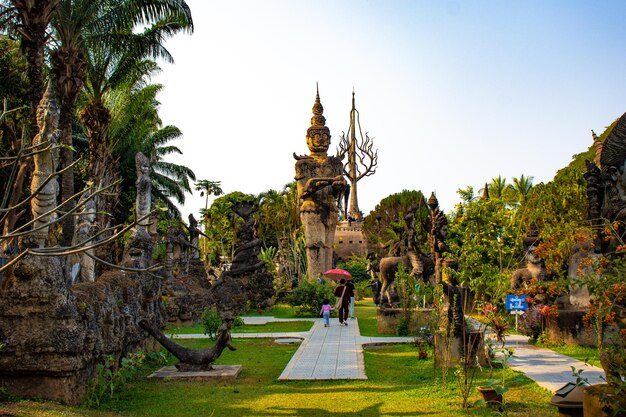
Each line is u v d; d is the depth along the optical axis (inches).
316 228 1462.8
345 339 708.7
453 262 498.0
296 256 1923.0
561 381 398.9
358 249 2233.0
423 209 1171.9
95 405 360.8
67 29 813.2
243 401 385.4
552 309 472.4
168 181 1790.1
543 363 477.1
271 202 2368.4
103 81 1072.2
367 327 863.1
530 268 679.1
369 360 558.9
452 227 806.5
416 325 731.4
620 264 367.2
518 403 345.1
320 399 388.8
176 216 1793.8
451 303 484.1
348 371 485.7
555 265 619.8
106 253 701.3
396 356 584.1
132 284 506.9
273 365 532.7
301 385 437.7
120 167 1638.8
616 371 242.2
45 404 320.2
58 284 351.3
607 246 538.3
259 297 1222.3
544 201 930.7
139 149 1641.2
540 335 605.6
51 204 367.2
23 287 344.5
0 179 991.0
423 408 351.3
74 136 1473.9
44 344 336.8
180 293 893.2
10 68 1083.9
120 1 884.6
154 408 366.3
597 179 563.5
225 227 2146.9
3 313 343.0
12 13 810.2
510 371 442.6
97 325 389.4
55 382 340.8
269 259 1817.2
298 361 543.2
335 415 345.7
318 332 797.9
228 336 490.9
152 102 1620.3
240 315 1098.7
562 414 267.4
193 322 902.4
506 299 587.5
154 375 462.0
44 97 381.4
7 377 339.0
